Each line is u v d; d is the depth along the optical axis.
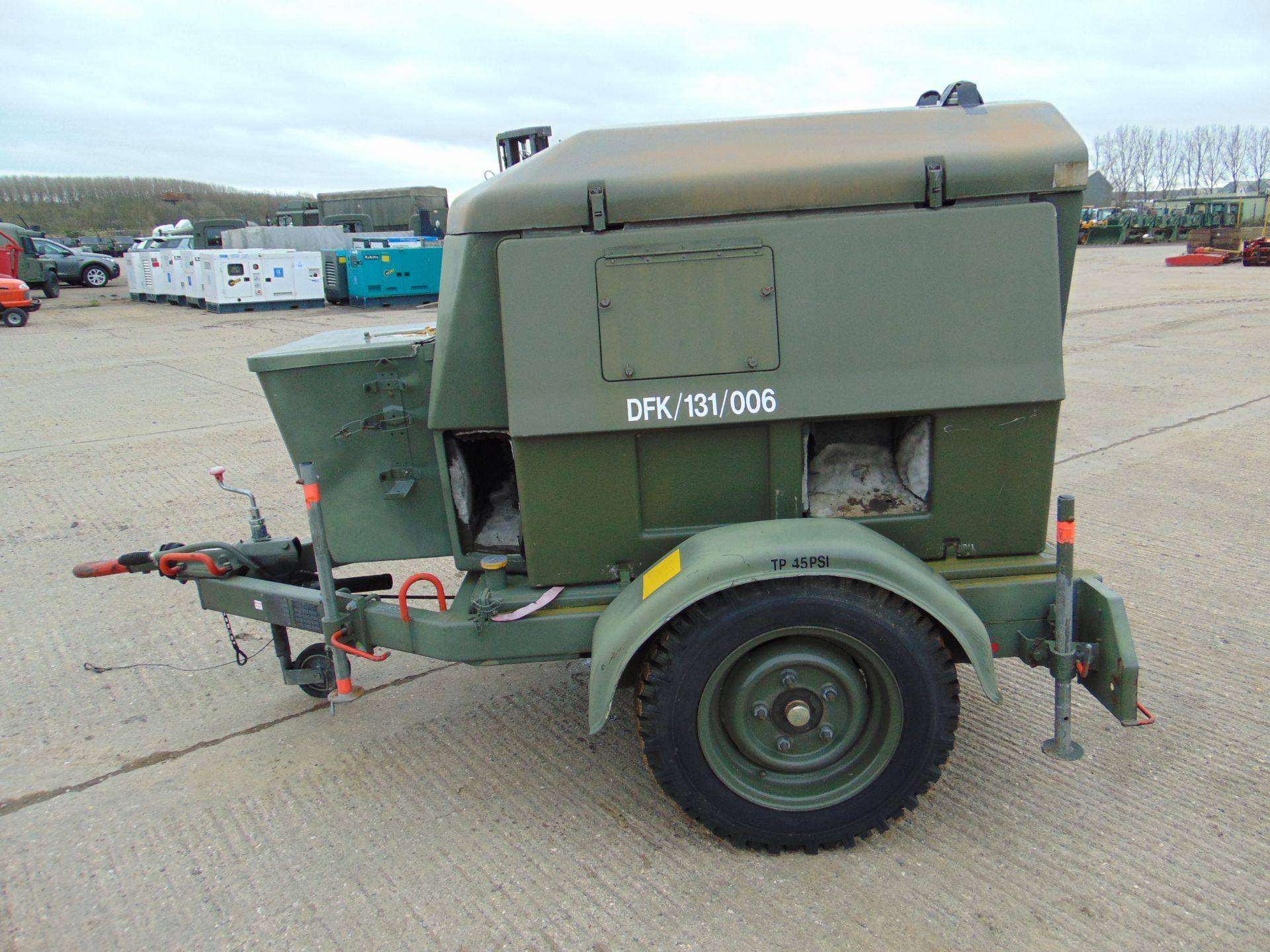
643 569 3.00
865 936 2.50
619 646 2.62
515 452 2.86
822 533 2.66
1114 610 2.74
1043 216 2.73
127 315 20.69
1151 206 43.19
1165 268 25.17
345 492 3.29
